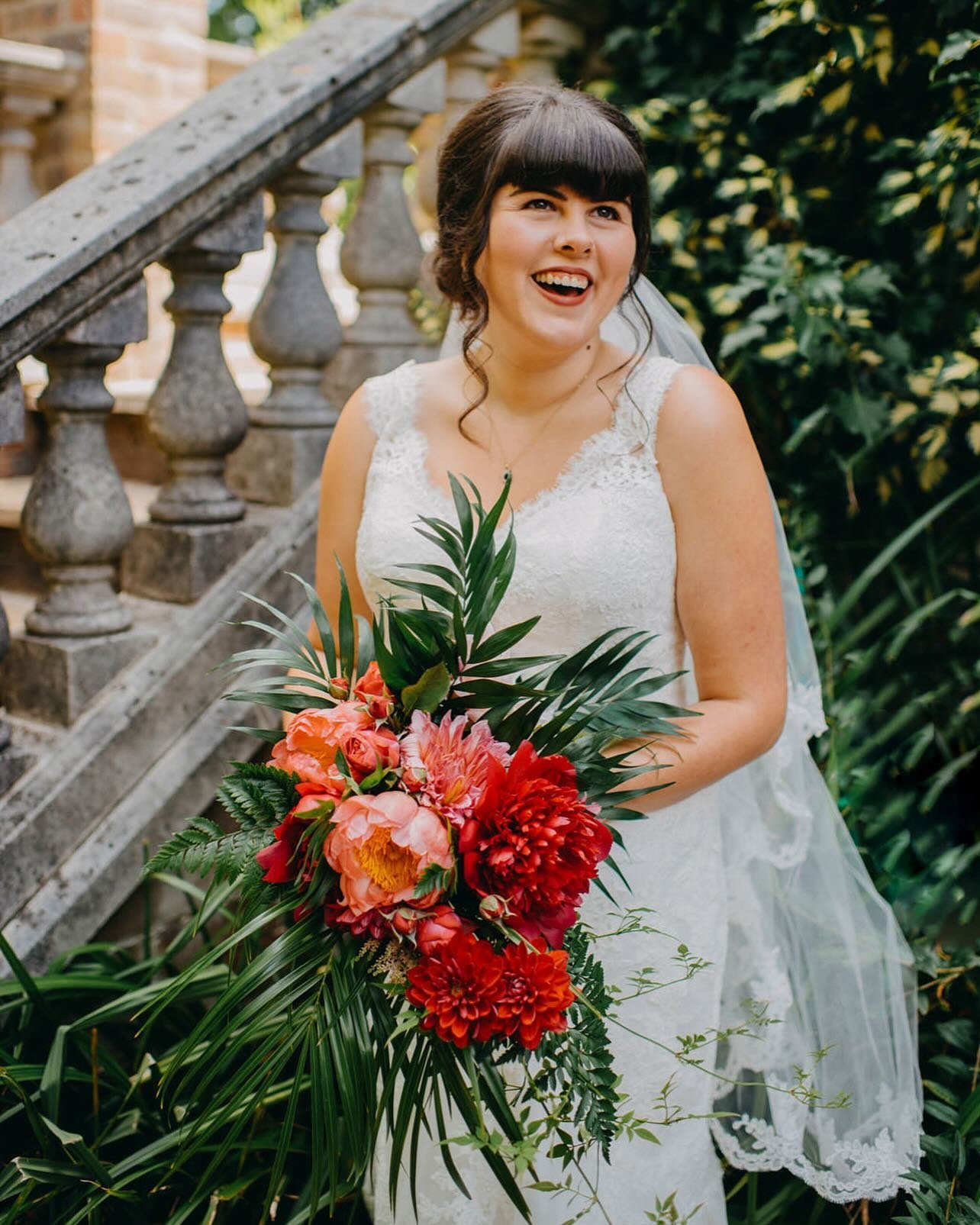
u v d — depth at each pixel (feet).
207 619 8.32
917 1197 5.96
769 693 5.59
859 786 8.05
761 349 8.68
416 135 10.27
